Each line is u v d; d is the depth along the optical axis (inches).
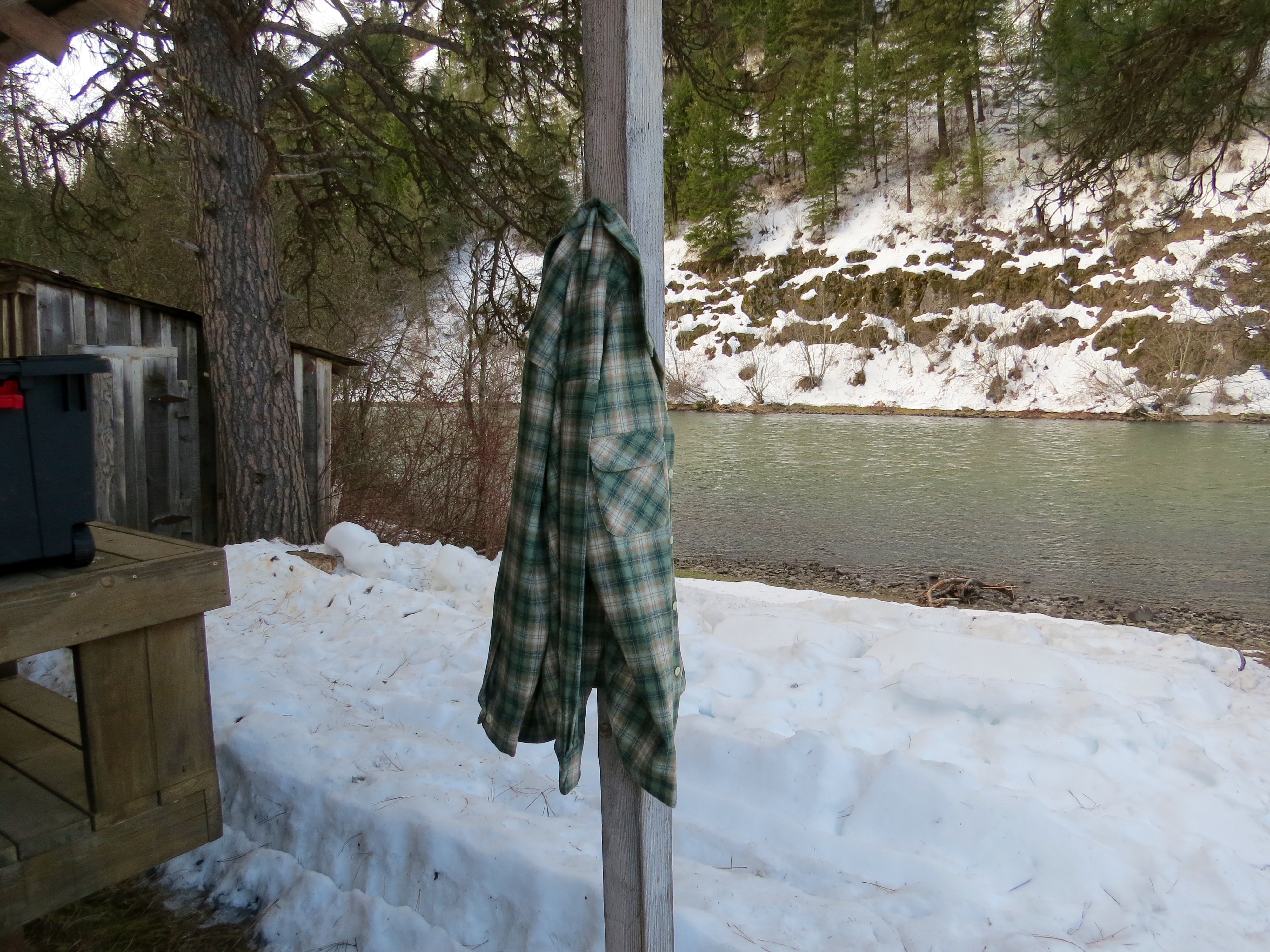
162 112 272.5
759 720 130.7
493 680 68.4
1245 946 88.6
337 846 109.3
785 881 97.3
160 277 464.8
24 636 68.7
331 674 161.3
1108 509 534.6
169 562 78.7
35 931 102.2
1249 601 344.8
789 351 1332.4
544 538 64.4
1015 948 83.4
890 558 439.2
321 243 434.9
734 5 306.8
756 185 1652.3
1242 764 125.3
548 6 303.4
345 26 299.3
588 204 63.4
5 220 418.9
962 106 1534.2
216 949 98.3
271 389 275.1
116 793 77.2
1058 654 152.9
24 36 89.4
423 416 405.7
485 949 92.7
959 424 1005.8
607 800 68.3
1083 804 113.3
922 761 112.2
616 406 61.6
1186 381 974.4
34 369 69.2
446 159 327.6
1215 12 233.9
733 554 457.4
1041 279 1170.0
